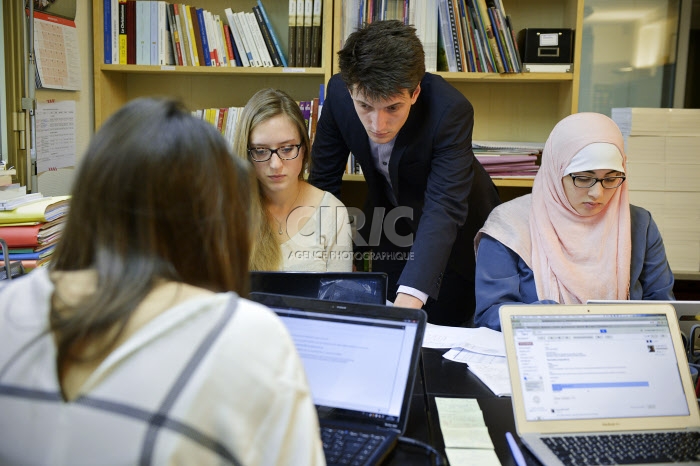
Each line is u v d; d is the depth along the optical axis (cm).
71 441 62
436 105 203
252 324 69
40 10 249
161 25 286
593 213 197
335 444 110
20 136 233
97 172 70
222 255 73
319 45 284
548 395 119
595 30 310
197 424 62
